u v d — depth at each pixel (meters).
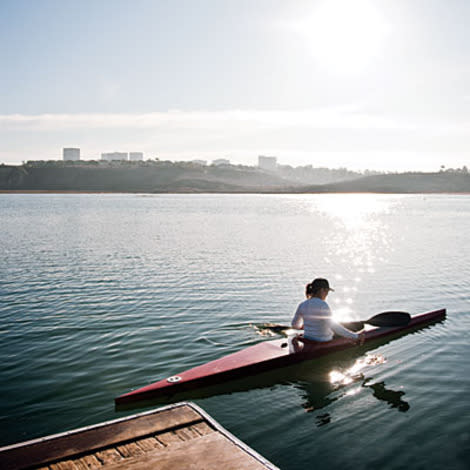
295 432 4.72
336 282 12.72
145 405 5.32
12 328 8.25
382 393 5.69
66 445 3.41
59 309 9.55
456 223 36.69
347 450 4.37
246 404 5.40
